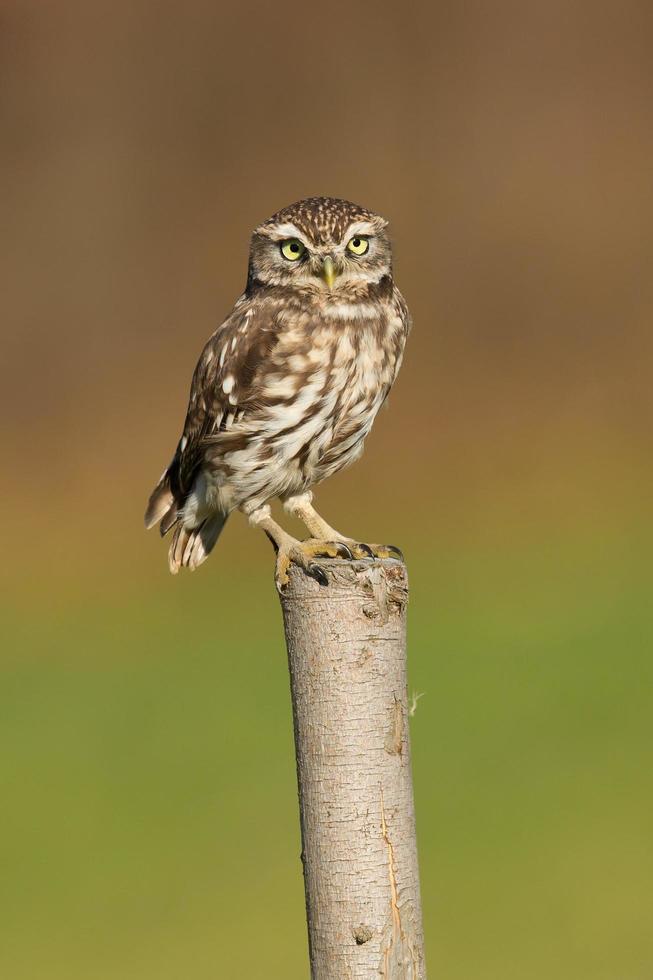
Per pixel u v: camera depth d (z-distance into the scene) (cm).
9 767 1276
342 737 500
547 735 1262
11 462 2280
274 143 2792
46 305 2647
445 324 2512
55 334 2609
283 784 1236
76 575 1848
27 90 2811
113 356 2578
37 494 2188
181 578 1780
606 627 1495
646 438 2162
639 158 2702
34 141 2783
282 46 2848
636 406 2272
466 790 1197
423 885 1091
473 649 1455
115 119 2809
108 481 2230
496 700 1344
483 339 2483
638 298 2531
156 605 1706
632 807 1156
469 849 1130
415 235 2675
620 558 1720
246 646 1545
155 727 1348
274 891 1103
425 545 1817
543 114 2767
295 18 2859
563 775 1201
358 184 2752
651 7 2806
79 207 2738
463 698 1341
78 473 2238
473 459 2109
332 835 501
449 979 971
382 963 498
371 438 2117
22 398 2497
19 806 1209
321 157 2777
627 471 2042
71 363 2559
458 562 1745
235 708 1379
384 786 502
